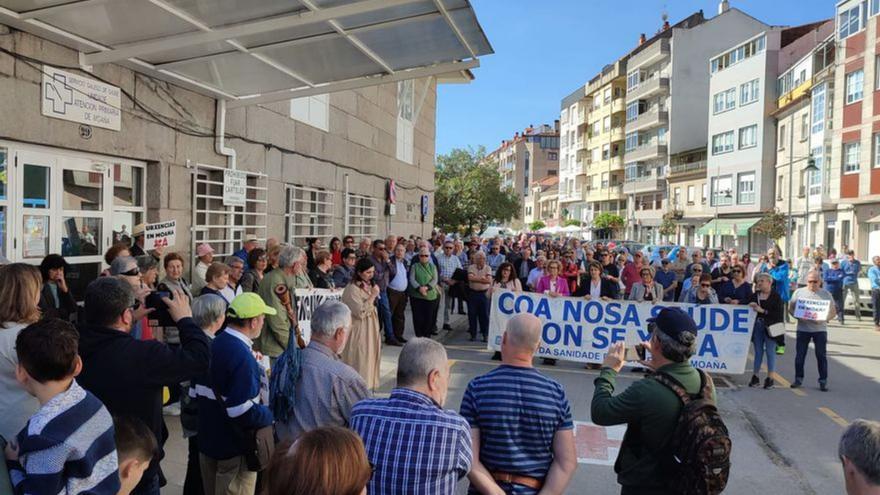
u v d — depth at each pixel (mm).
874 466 2277
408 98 22938
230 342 3760
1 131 6566
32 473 2355
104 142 8008
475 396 3295
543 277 11375
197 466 4289
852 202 31562
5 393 3164
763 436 7223
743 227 44750
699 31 56906
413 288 12430
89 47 7391
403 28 7855
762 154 44062
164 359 3449
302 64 9070
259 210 12359
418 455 2688
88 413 2520
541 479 3186
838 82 32656
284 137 13211
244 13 7004
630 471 3258
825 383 9617
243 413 3652
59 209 7539
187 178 9766
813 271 9688
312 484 1680
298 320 7426
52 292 5910
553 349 10750
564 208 87875
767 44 44062
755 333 9883
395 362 10203
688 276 15375
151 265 5863
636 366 10727
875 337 15453
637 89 63375
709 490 3012
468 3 7211
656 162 61438
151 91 8883
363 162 18391
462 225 52031
